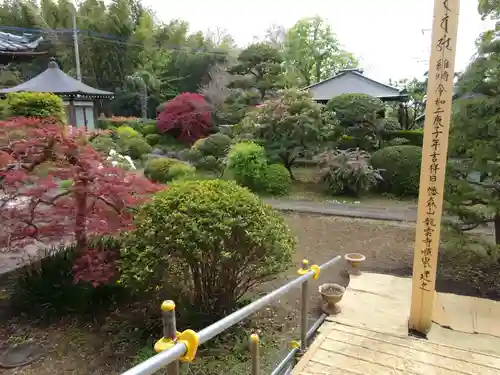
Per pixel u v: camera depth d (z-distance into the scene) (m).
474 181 4.04
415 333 3.04
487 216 4.05
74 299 3.61
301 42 22.42
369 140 11.23
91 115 12.64
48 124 3.83
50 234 3.42
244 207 3.10
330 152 9.25
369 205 8.05
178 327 3.07
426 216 2.90
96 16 21.92
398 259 4.93
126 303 3.67
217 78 16.50
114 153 5.77
